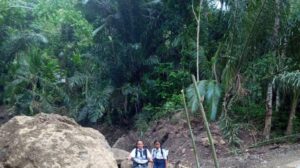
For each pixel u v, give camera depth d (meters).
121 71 15.77
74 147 6.35
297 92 10.63
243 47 9.54
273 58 9.93
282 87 10.22
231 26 9.73
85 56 17.11
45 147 6.25
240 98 10.47
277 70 10.08
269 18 9.30
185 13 14.97
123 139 14.02
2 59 20.56
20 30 20.92
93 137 7.08
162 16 15.48
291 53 10.30
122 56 15.53
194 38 13.65
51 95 17.39
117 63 15.62
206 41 13.04
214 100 8.63
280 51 10.19
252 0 9.30
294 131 11.19
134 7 15.11
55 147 6.27
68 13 18.50
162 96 14.65
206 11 12.98
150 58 15.31
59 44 20.09
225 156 10.35
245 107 11.65
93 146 6.58
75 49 19.22
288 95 11.77
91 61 17.02
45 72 17.59
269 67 10.01
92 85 16.52
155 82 15.00
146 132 13.59
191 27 13.83
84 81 16.53
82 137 6.71
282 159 9.18
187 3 14.77
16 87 17.66
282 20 9.75
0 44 20.56
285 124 11.64
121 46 15.52
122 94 15.87
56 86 17.42
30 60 17.55
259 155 9.85
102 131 15.96
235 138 10.55
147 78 15.42
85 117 15.82
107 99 15.51
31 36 19.64
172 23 15.15
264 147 10.60
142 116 14.57
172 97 13.96
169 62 15.37
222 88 9.77
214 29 12.99
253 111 11.69
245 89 10.26
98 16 16.05
